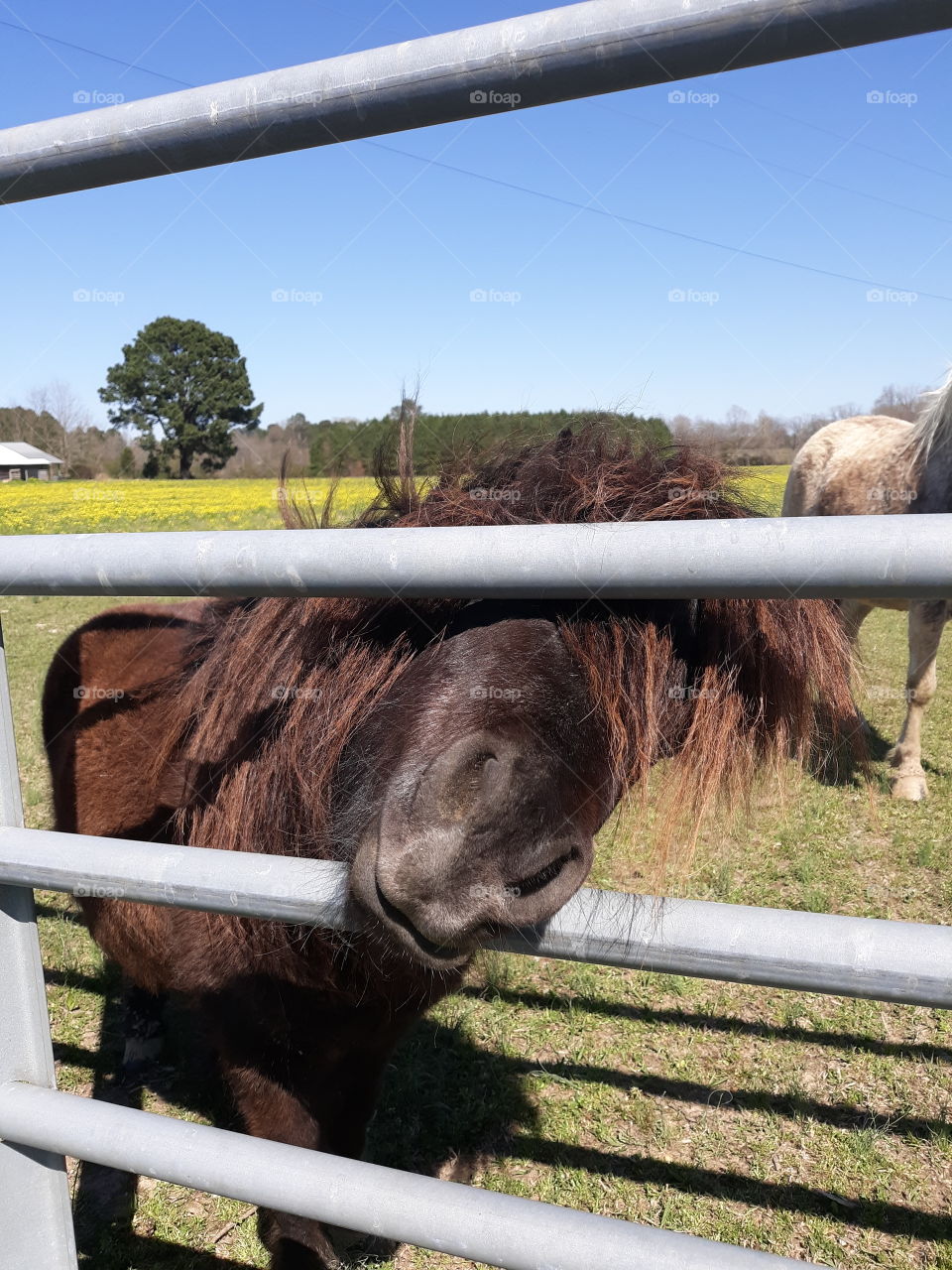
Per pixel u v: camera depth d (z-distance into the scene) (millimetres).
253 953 1634
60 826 2428
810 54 776
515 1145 2562
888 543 712
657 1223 2266
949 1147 2477
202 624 2135
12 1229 1147
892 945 771
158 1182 2506
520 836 1041
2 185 1106
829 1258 2160
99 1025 3219
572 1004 3172
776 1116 2627
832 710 1415
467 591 857
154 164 1018
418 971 1453
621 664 1184
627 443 1446
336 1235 2262
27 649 8758
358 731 1244
